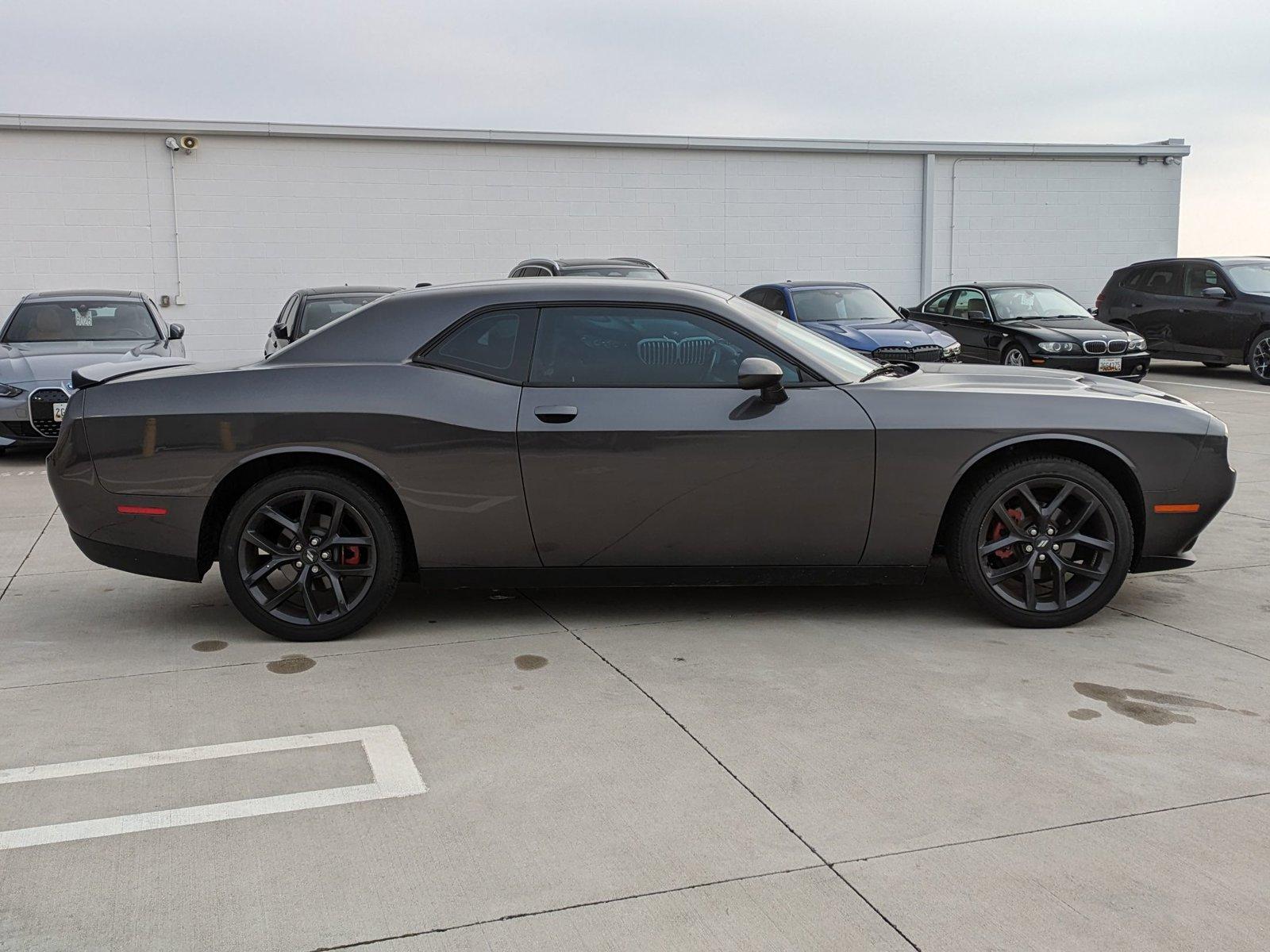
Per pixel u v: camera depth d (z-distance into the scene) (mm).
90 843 2732
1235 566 5434
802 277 18453
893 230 18703
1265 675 3844
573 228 17297
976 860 2588
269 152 15930
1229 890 2449
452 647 4262
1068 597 4402
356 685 3848
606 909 2402
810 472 4219
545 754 3227
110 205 15469
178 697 3748
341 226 16344
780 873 2541
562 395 4230
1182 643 4219
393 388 4234
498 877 2547
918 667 3951
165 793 3006
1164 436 4277
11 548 6141
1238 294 14523
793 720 3463
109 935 2328
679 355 4309
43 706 3660
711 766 3131
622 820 2811
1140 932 2293
